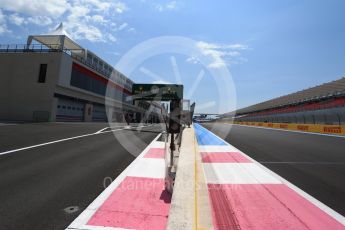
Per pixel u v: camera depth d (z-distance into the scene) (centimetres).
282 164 745
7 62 3331
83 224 342
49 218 360
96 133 1673
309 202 429
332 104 3303
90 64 4166
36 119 3212
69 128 2017
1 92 3303
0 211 383
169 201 427
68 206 405
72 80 3619
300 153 961
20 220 354
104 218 361
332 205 417
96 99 4341
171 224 275
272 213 381
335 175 618
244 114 8050
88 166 692
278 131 2459
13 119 3262
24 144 1045
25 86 3272
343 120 2908
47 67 3266
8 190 479
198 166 566
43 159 770
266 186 518
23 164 697
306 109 4028
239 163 745
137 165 704
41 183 527
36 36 3509
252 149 1045
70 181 545
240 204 416
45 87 3241
